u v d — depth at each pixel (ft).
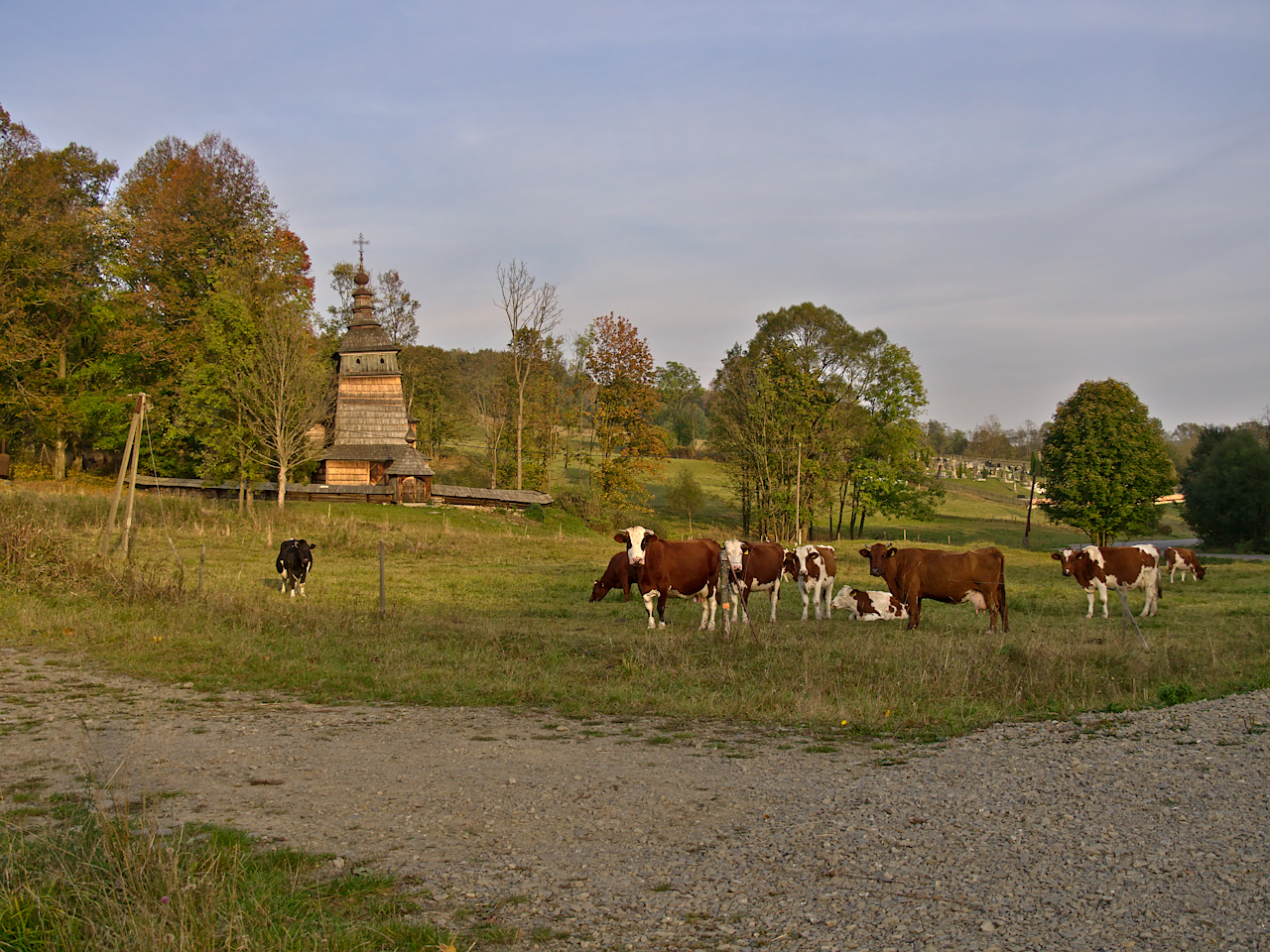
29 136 180.04
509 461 257.55
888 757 29.48
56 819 22.81
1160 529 279.69
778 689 39.65
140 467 200.13
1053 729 31.32
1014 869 18.56
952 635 55.36
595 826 22.90
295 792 25.90
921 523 274.77
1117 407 189.98
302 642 50.37
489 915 17.52
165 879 16.81
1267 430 268.82
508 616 67.00
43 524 79.71
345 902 18.02
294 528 131.44
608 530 210.59
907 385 218.79
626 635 54.85
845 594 66.64
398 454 209.67
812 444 204.74
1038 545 232.73
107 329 197.47
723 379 235.40
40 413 178.40
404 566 107.45
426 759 29.81
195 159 200.54
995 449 552.41
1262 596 87.45
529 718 36.09
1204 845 19.13
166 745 30.86
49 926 15.62
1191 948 14.70
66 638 51.16
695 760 29.55
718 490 302.66
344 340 222.48
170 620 56.03
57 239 172.76
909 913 16.69
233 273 177.06
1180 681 40.06
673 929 16.71
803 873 19.15
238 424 167.94
